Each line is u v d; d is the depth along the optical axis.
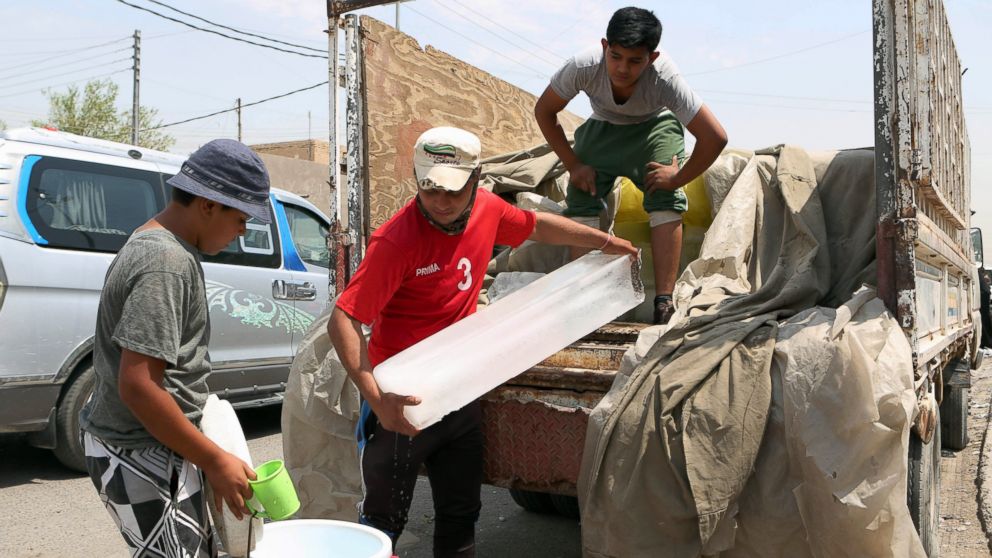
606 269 2.71
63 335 4.74
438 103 4.40
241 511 1.84
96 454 1.85
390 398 2.17
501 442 2.90
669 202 3.46
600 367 2.83
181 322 1.78
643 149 3.55
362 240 3.84
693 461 2.34
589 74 3.40
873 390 2.21
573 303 2.61
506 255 3.98
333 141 3.84
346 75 3.81
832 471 2.20
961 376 5.20
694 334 2.70
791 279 2.96
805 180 3.41
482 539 3.93
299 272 6.48
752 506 2.35
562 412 2.79
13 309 4.51
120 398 1.80
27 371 4.57
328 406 3.12
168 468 1.86
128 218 5.27
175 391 1.83
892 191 2.58
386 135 3.98
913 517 2.74
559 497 4.16
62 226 4.84
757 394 2.39
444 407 2.24
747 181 3.58
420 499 4.66
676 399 2.42
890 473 2.18
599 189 3.68
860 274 3.11
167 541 1.85
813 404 2.29
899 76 2.55
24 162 4.73
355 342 2.28
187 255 1.81
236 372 5.79
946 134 3.91
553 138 3.66
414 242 2.40
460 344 2.35
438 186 2.23
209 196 1.81
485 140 4.81
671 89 3.24
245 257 5.99
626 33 3.11
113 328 1.79
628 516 2.42
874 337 2.35
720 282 3.27
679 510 2.37
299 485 3.15
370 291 2.33
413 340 2.61
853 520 2.18
